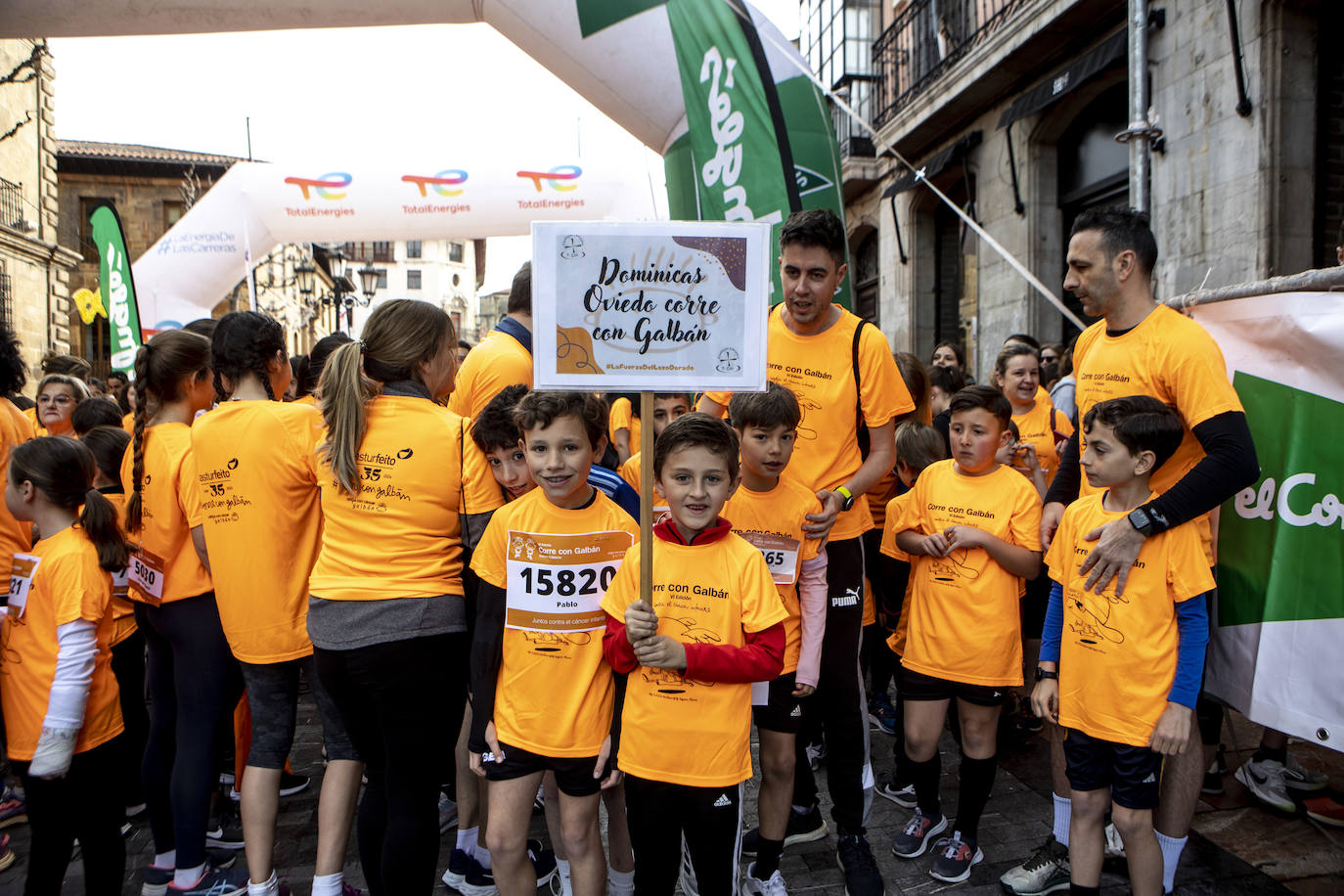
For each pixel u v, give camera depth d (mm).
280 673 2453
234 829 3020
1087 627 2279
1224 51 5785
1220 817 3006
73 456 2426
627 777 2078
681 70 4570
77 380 4562
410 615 2133
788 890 2652
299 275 15336
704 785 2029
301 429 2410
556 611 2123
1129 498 2273
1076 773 2311
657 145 5012
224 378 2527
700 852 2070
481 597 2152
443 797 3193
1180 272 6230
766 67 4352
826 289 2561
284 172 8047
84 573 2309
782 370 2715
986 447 2807
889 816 3160
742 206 4410
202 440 2418
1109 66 6980
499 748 2104
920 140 10367
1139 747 2176
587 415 2045
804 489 2508
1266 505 2375
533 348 1940
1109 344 2488
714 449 2029
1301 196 5512
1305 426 2293
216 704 2555
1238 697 2414
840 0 12320
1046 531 2686
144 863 2912
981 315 9406
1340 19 5512
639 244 1931
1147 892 2217
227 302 21219
